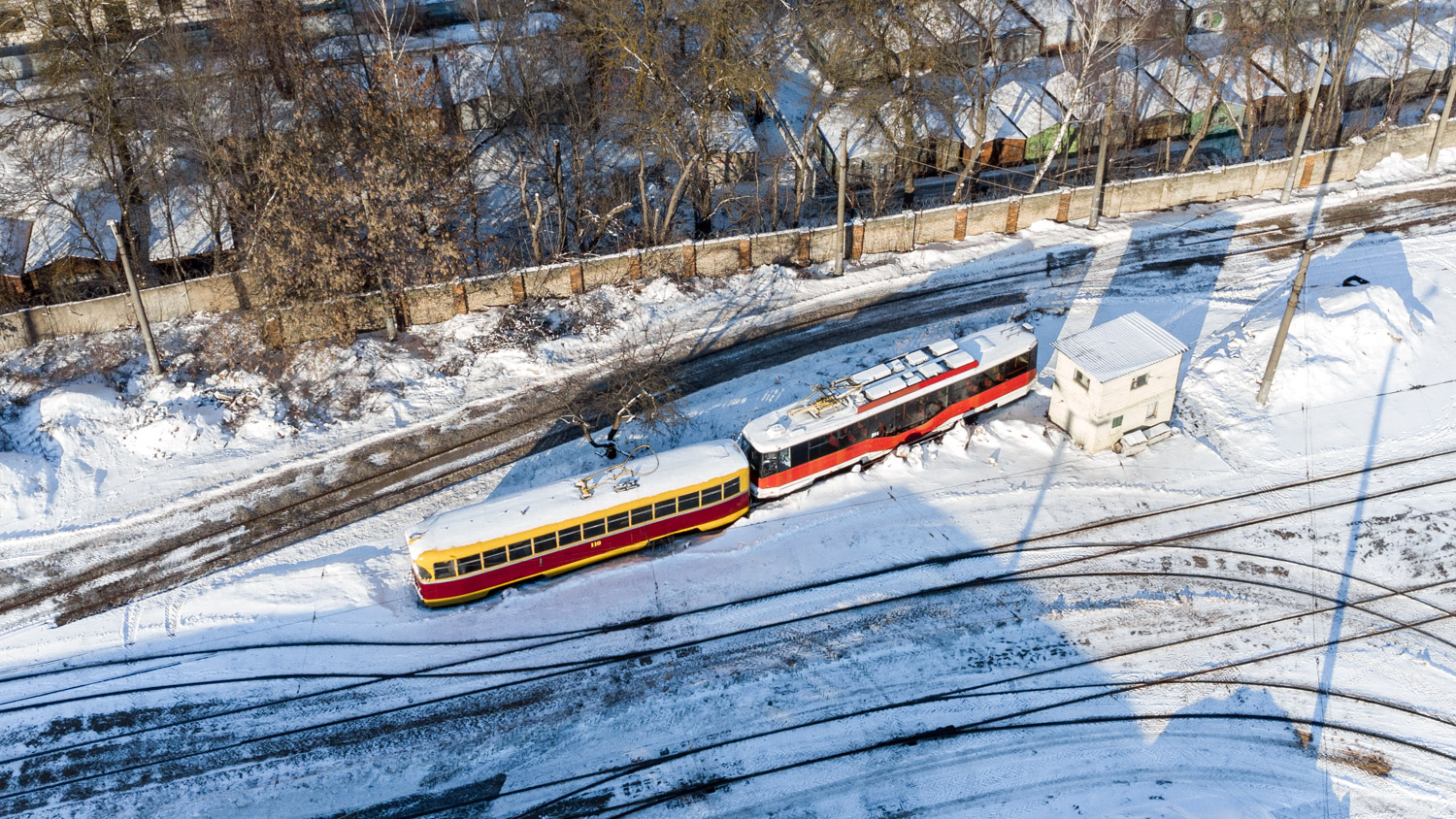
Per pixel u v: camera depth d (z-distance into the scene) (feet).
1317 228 169.78
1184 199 178.19
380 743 101.35
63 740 102.27
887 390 126.41
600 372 148.66
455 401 144.25
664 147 169.58
